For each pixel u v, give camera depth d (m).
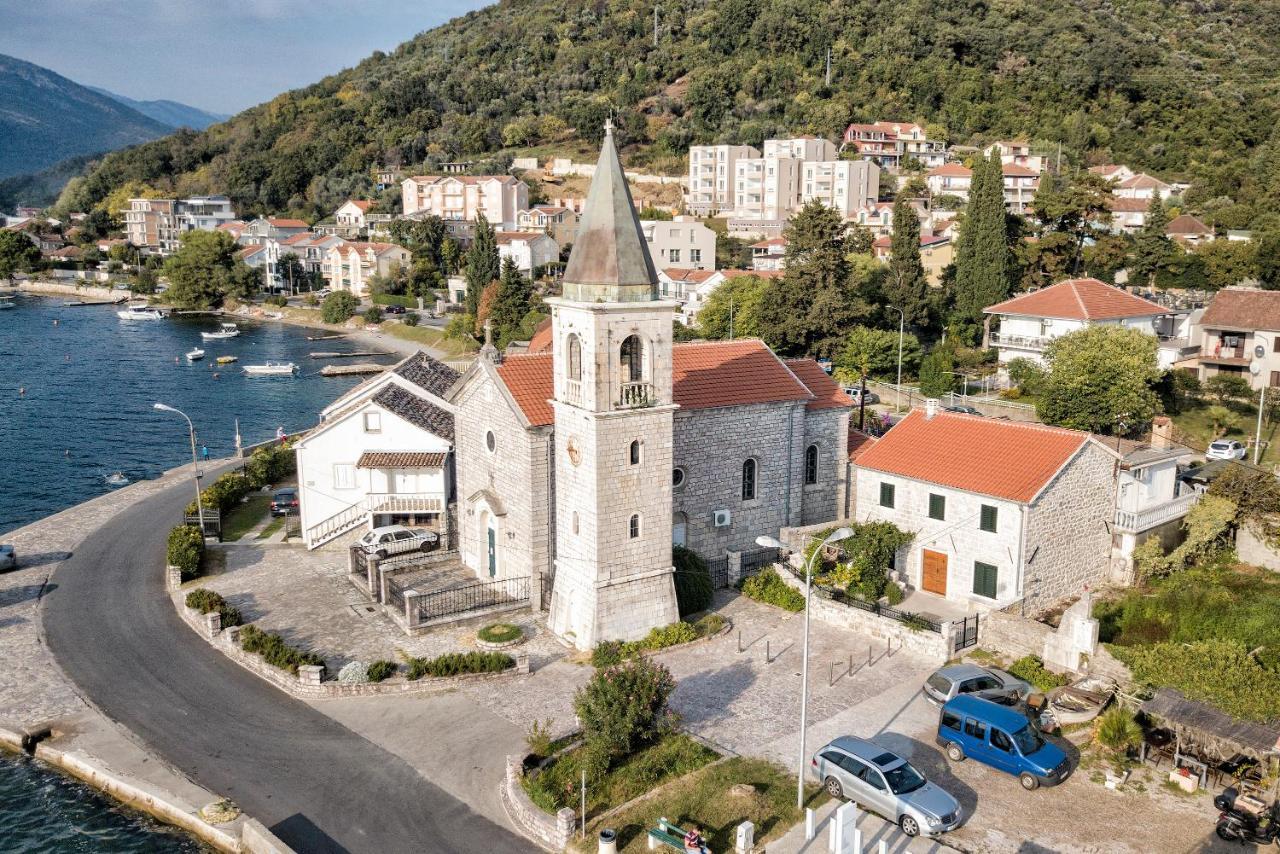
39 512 71.19
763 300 91.25
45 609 48.09
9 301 192.50
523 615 46.00
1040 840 28.69
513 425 46.16
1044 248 94.31
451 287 166.50
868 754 31.06
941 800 29.39
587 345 39.66
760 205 174.12
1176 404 72.69
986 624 41.38
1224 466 55.31
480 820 30.66
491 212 194.38
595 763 31.77
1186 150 163.50
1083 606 38.44
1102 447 46.47
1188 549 48.44
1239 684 31.50
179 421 99.81
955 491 46.38
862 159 174.62
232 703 38.47
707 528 49.88
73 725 36.91
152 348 144.25
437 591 46.78
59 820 32.06
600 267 39.50
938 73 194.50
